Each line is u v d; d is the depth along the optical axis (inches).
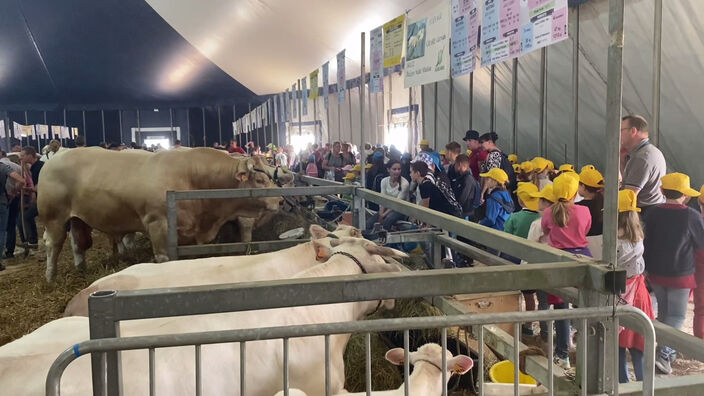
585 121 288.5
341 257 119.6
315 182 256.8
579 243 140.6
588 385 70.8
